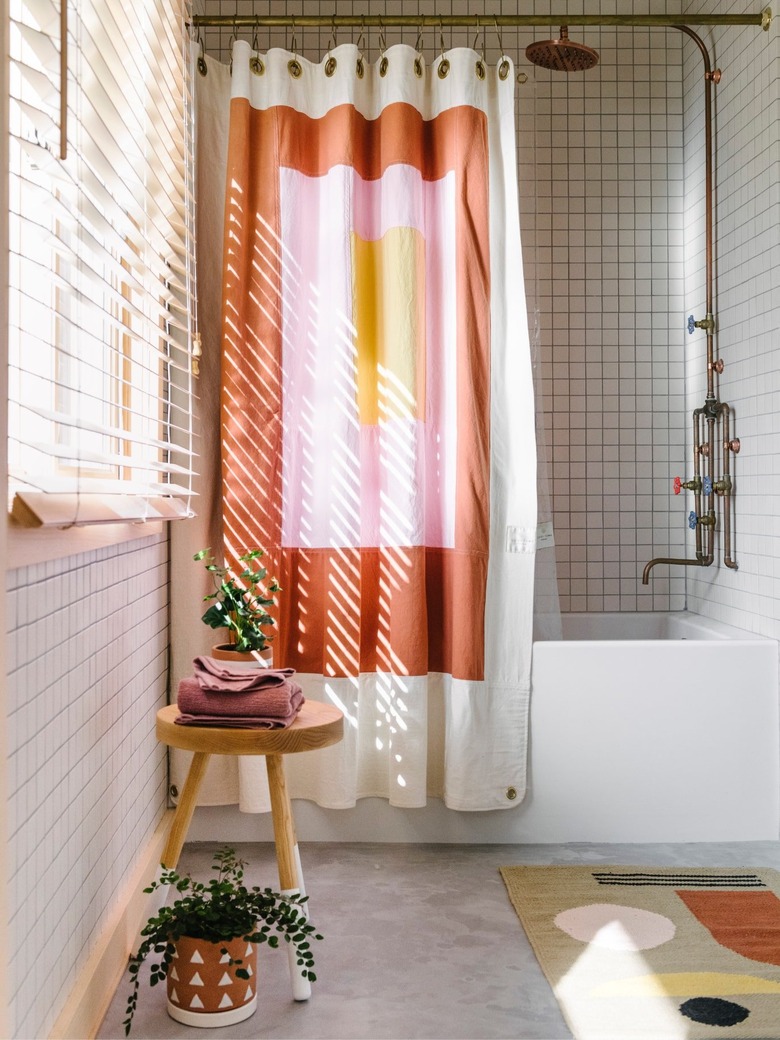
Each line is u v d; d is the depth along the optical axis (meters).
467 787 2.96
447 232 2.99
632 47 3.97
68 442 1.96
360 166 2.99
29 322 1.76
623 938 2.34
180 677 2.93
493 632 2.99
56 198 1.48
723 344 3.55
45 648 1.57
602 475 4.01
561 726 3.02
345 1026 1.95
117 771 2.18
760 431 3.22
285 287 2.93
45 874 1.58
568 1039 1.90
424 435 2.99
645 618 3.94
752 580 3.30
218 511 2.98
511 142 2.98
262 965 2.22
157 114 2.29
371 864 2.84
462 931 2.39
